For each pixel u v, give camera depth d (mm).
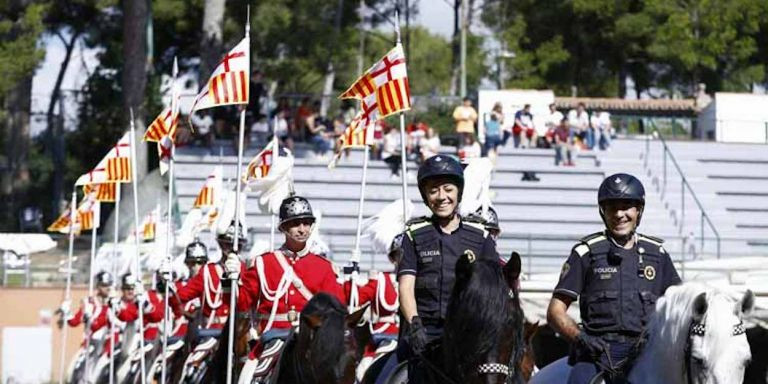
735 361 12398
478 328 12484
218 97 19766
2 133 60156
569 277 14203
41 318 44156
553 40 82562
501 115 52250
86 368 35719
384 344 19469
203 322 23188
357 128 22172
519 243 44875
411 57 106500
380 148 51750
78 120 65812
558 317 14180
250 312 18484
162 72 74250
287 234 17656
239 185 19469
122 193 47625
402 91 20125
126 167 28203
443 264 14094
